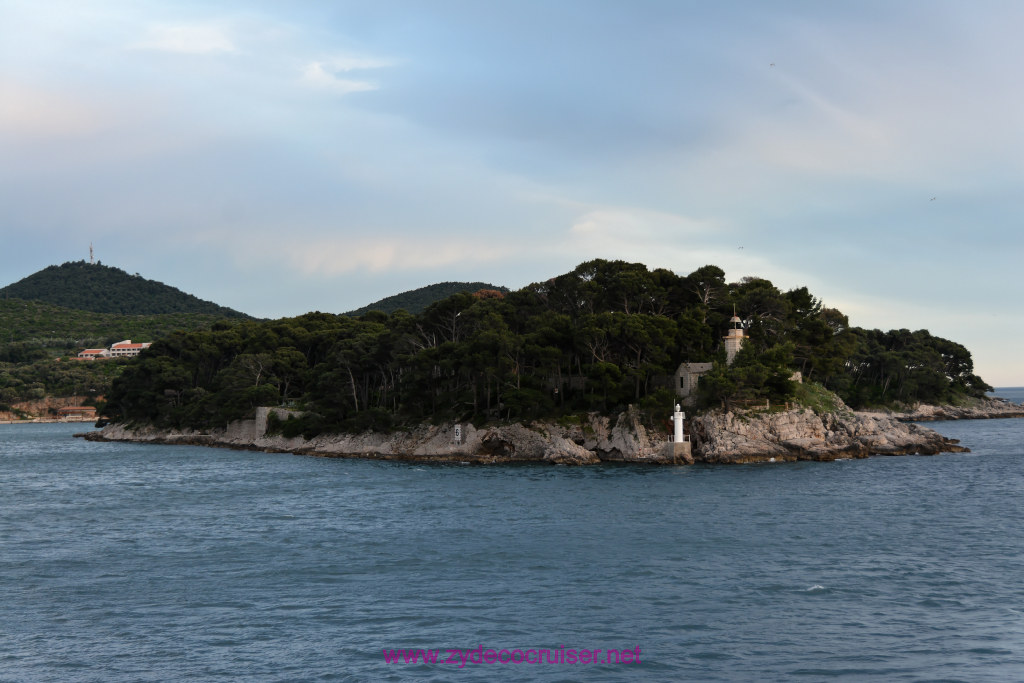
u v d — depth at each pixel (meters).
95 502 92.62
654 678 38.25
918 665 39.19
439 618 46.50
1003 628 43.66
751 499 84.94
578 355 140.62
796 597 49.34
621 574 54.78
